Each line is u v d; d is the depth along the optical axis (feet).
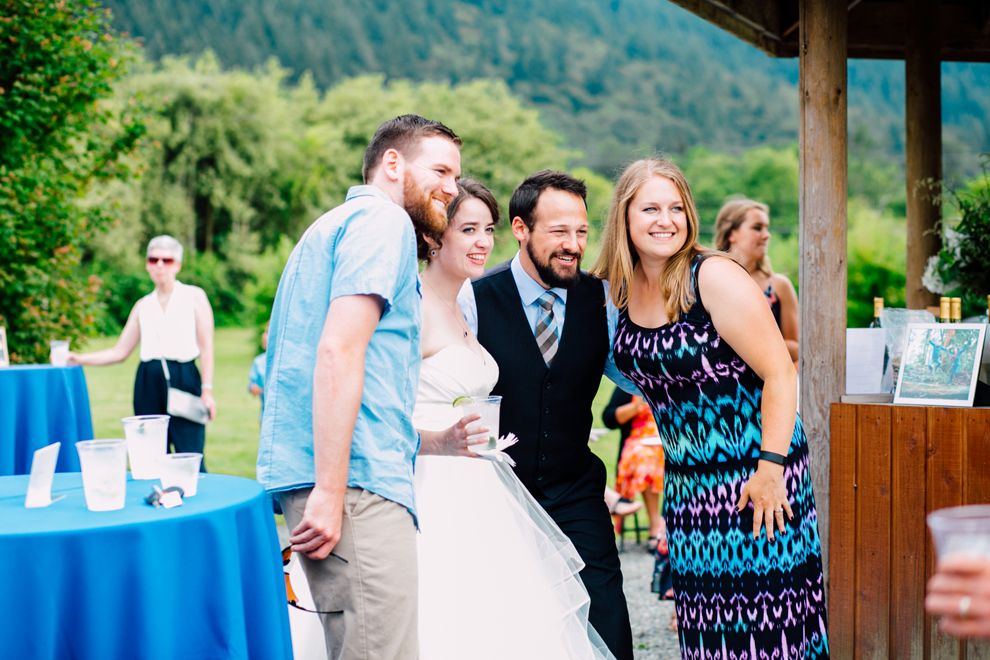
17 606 5.21
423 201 6.88
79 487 6.79
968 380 8.93
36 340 22.13
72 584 5.32
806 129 10.89
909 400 9.17
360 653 6.08
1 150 22.33
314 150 130.21
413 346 6.63
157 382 17.98
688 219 8.02
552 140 153.07
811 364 10.73
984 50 18.11
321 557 6.01
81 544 5.32
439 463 8.48
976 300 12.73
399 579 6.20
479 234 8.79
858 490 9.38
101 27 24.35
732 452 7.80
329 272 6.36
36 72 22.62
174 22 188.75
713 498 7.89
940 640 8.89
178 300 18.16
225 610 5.74
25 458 13.17
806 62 10.89
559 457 9.06
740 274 7.68
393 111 143.02
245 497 6.18
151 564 5.47
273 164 124.57
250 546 6.11
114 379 58.23
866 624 9.32
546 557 8.55
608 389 48.67
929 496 8.97
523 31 229.45
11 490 6.64
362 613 6.08
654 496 17.19
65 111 23.24
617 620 8.81
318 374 5.92
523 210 8.93
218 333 101.60
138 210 106.42
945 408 8.88
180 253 18.28
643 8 233.96
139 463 6.94
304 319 6.35
